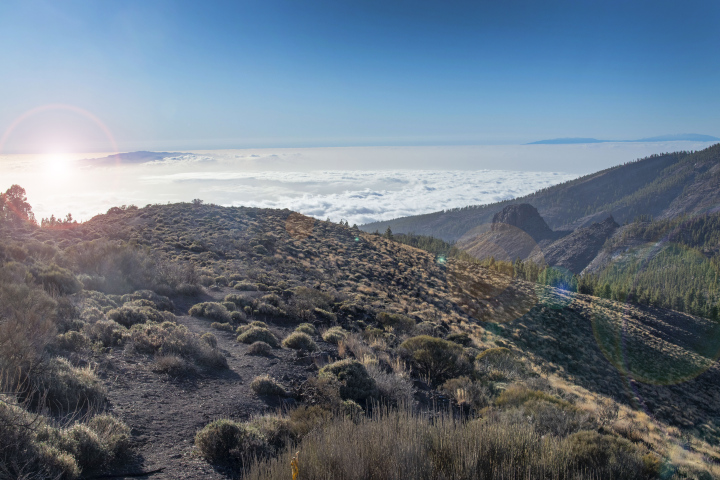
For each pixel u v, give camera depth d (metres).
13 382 4.95
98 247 18.78
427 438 4.89
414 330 20.75
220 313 15.32
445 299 36.91
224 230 41.19
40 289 9.99
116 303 13.55
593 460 5.48
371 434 4.86
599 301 63.34
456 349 13.88
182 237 35.09
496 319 34.84
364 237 57.62
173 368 8.63
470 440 4.77
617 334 43.56
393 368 12.00
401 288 36.50
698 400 30.38
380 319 21.48
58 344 8.03
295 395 8.70
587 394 19.06
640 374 33.59
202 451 5.52
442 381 12.13
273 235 43.00
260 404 7.89
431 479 4.16
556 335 36.16
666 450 11.35
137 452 5.34
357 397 8.88
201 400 7.59
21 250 15.57
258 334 12.88
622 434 11.61
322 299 21.11
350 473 4.14
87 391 6.30
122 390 7.21
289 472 4.27
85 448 4.64
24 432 4.05
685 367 39.00
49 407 5.47
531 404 9.33
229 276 24.98
